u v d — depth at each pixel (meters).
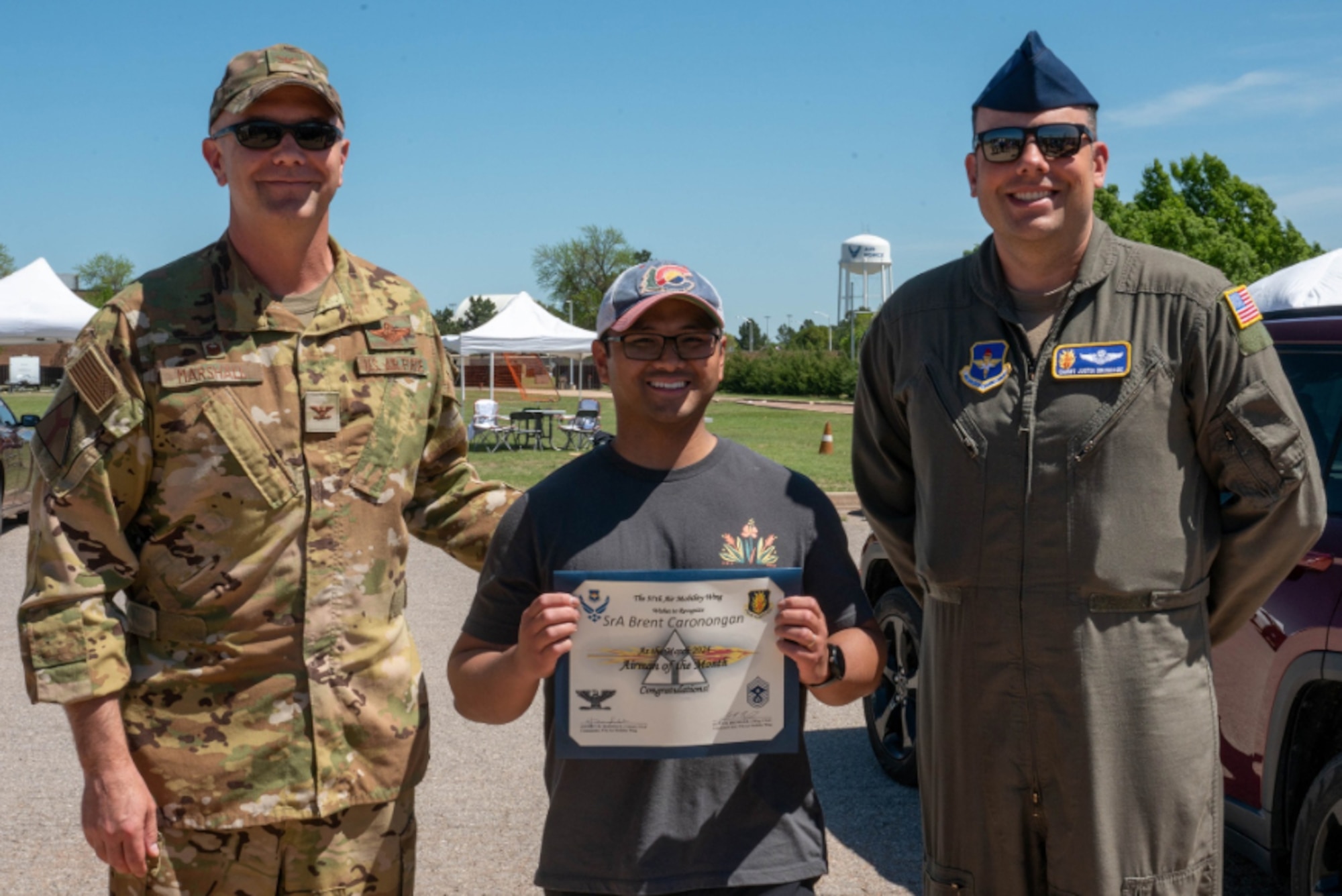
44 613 2.12
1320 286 7.02
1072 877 2.34
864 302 79.31
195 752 2.21
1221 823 2.42
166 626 2.23
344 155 2.42
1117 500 2.29
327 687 2.28
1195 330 2.29
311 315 2.35
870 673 2.15
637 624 2.07
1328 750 3.06
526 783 4.70
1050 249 2.35
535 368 70.31
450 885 3.77
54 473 2.15
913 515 2.80
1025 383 2.37
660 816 2.08
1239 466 2.30
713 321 2.13
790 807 2.13
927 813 2.56
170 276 2.29
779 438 25.08
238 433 2.24
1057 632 2.31
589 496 2.16
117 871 2.26
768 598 2.08
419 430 2.47
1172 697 2.31
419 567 9.81
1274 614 3.08
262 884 2.27
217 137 2.31
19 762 4.84
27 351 63.97
